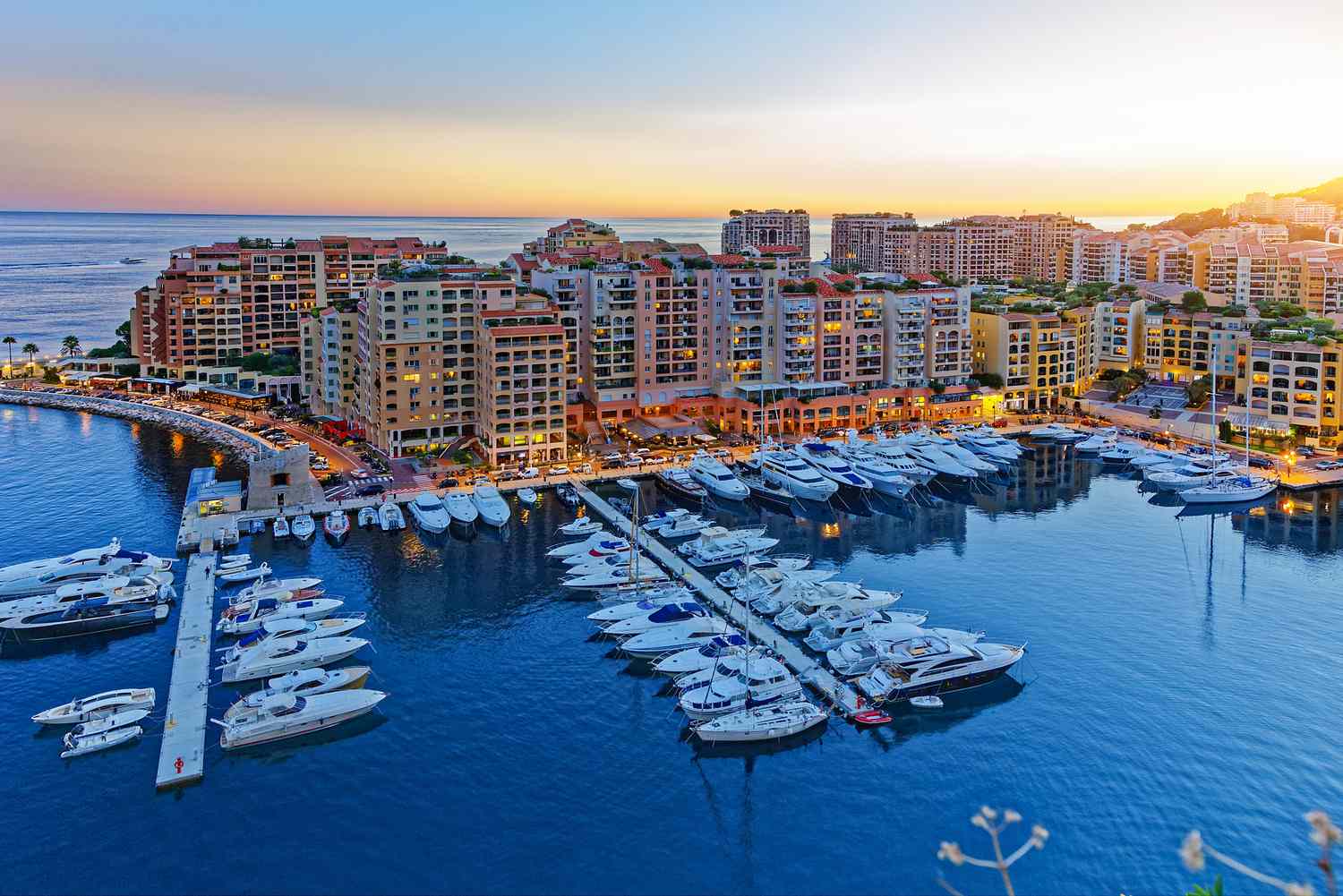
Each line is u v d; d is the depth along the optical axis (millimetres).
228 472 178125
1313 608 115188
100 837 74812
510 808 78312
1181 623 111188
